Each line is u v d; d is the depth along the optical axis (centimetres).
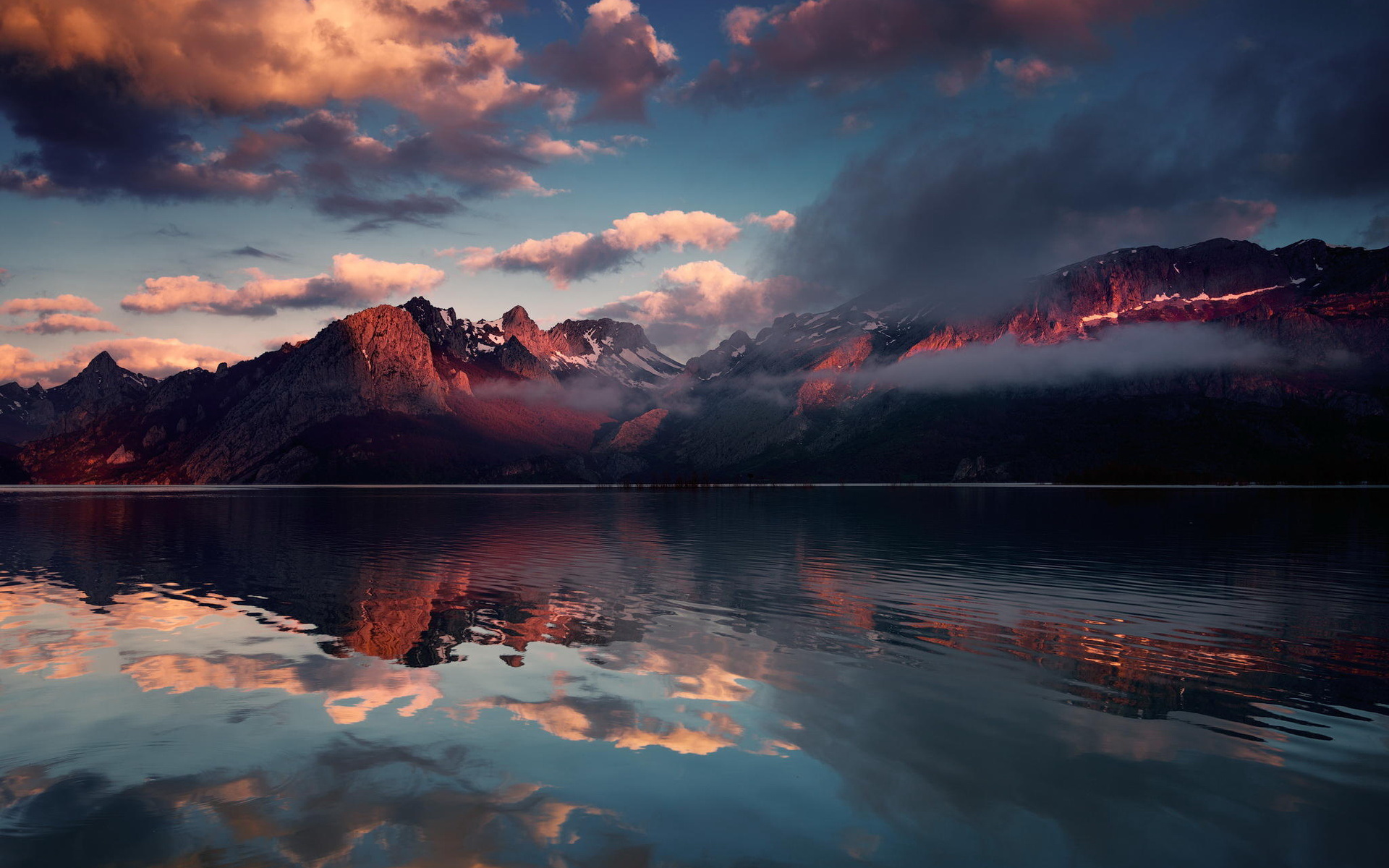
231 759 1166
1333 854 896
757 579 3219
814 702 1461
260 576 3266
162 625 2178
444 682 1585
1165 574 3419
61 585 2986
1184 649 1917
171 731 1284
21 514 8556
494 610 2425
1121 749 1224
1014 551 4469
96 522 7038
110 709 1405
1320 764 1170
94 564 3716
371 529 6353
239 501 13738
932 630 2136
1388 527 6644
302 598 2675
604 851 890
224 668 1698
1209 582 3136
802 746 1230
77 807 1002
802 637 2030
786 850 899
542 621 2253
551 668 1697
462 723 1328
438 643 1945
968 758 1181
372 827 948
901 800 1034
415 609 2452
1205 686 1584
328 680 1602
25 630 2109
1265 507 10481
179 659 1775
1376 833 948
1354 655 1858
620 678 1616
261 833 930
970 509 10512
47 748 1209
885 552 4428
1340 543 5022
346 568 3578
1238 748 1232
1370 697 1505
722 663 1752
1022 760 1176
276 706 1424
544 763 1152
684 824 961
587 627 2155
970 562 3881
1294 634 2114
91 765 1140
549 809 1001
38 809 992
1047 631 2134
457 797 1034
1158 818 985
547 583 3073
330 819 969
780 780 1097
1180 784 1090
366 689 1536
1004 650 1900
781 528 6575
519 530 6244
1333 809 1015
